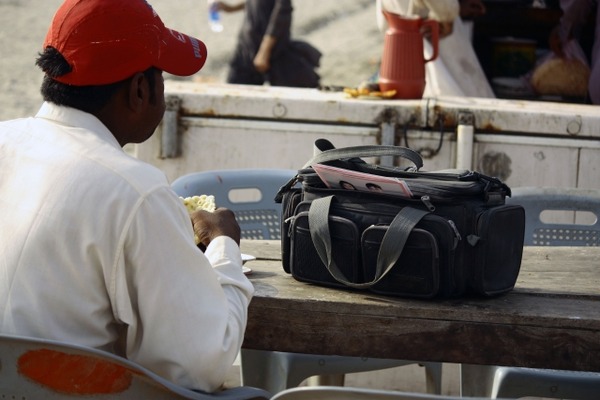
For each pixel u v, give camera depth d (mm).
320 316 2629
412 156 2729
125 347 2350
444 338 2592
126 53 2303
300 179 2902
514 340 2570
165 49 2414
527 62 6797
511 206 2697
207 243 2641
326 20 14516
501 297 2729
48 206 2217
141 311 2230
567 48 6711
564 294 2781
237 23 14531
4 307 2230
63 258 2207
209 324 2246
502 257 2682
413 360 2619
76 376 2135
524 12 7051
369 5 15273
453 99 5641
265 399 2436
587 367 2564
